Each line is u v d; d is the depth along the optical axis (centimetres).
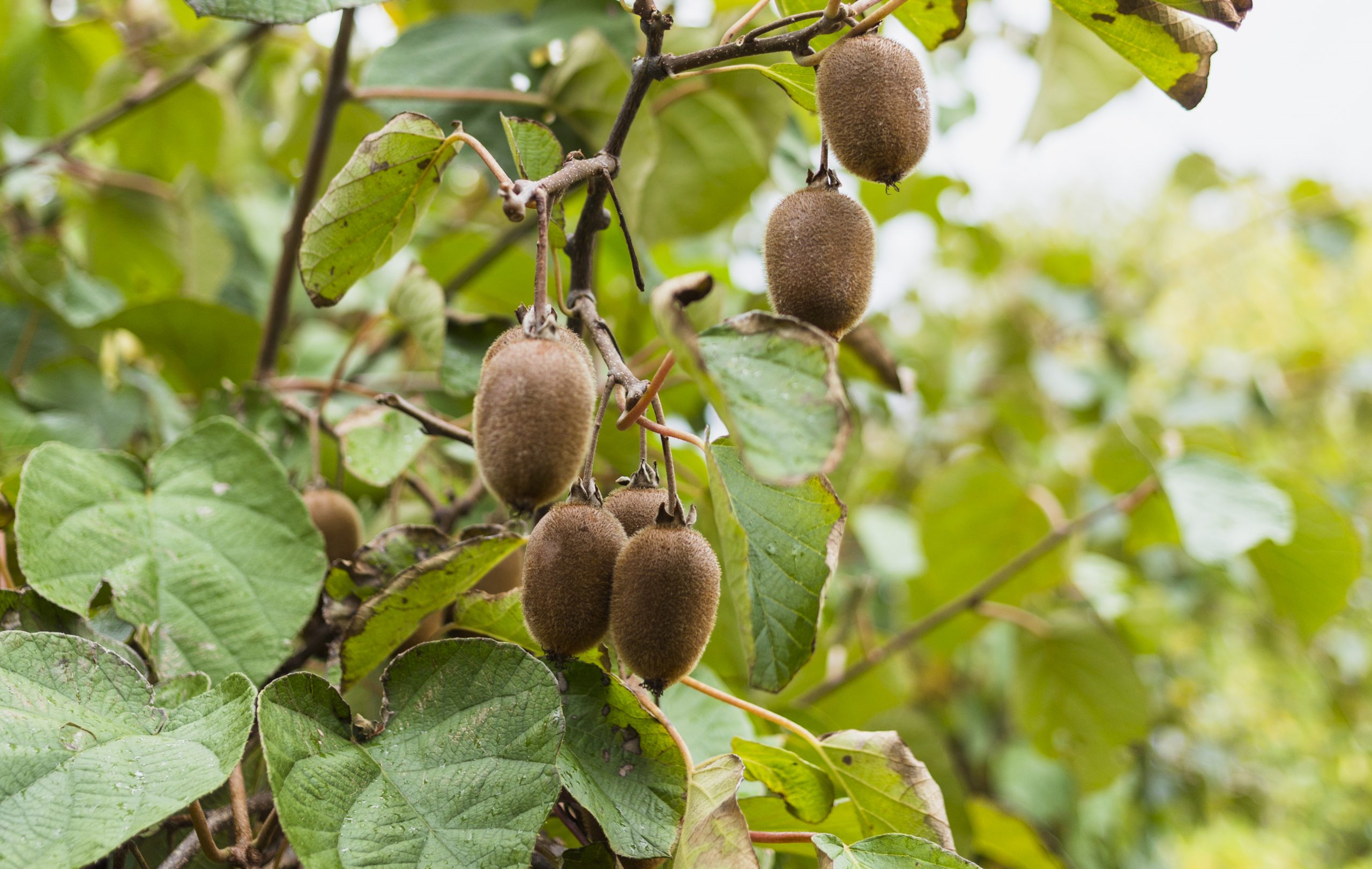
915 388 188
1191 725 225
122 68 144
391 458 96
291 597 85
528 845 73
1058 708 145
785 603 78
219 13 79
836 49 79
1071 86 114
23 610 81
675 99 116
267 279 152
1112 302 236
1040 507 143
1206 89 82
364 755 75
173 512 86
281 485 88
